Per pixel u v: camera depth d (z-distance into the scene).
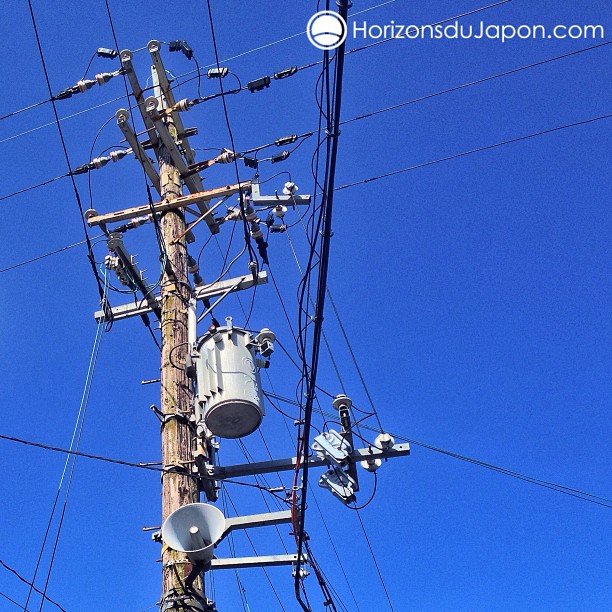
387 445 8.77
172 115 10.88
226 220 10.40
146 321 10.03
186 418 8.30
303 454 8.26
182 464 7.98
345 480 8.62
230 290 9.91
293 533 8.14
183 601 7.12
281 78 9.73
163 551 7.51
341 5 6.13
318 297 7.41
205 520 7.20
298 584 8.25
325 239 7.14
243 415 7.79
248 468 8.48
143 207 10.15
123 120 10.55
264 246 10.16
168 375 8.61
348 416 8.96
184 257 9.78
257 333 8.34
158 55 10.98
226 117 8.44
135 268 10.05
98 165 10.51
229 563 8.10
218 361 8.01
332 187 6.89
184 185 10.85
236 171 8.91
